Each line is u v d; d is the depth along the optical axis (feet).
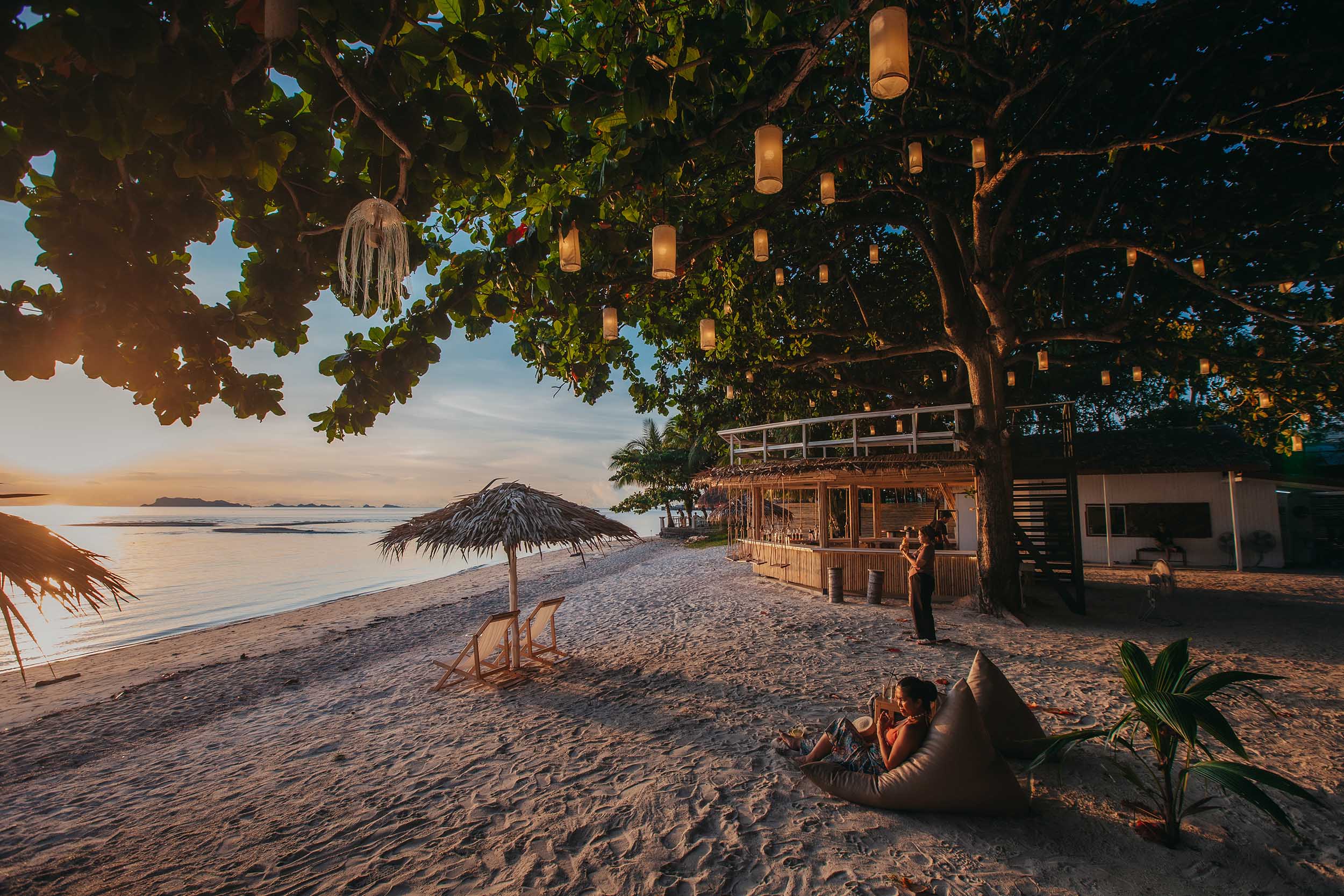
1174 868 10.94
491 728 20.17
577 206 13.84
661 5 15.07
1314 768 14.83
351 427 14.30
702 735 18.21
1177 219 32.96
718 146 15.46
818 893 10.48
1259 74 27.55
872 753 14.25
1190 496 62.49
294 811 15.11
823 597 43.68
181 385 11.47
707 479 53.98
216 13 7.14
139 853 13.52
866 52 25.07
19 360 9.37
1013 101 27.02
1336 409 39.01
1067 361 44.32
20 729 25.31
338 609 59.57
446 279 16.42
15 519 6.61
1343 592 44.11
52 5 6.16
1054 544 41.47
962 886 10.49
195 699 28.76
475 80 10.24
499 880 11.43
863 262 48.11
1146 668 11.37
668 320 35.76
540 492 28.09
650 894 10.76
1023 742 12.82
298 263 11.36
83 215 9.62
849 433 61.11
